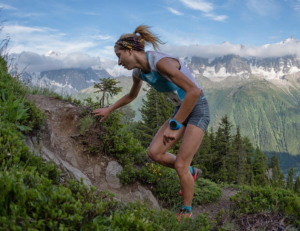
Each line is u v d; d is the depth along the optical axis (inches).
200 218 138.8
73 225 86.8
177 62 125.8
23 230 77.8
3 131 128.8
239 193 189.0
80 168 181.9
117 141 197.9
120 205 125.6
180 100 135.7
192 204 208.5
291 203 163.9
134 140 221.6
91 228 90.4
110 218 98.4
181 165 136.9
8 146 118.7
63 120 201.6
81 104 226.5
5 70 242.5
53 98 230.2
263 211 162.2
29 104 180.4
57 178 126.8
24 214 79.6
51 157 157.9
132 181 191.9
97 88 199.5
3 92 174.4
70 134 193.8
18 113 159.8
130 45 121.1
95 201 107.4
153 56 122.5
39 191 92.9
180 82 119.0
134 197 183.5
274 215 156.6
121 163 198.7
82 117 202.8
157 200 191.2
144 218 101.9
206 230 125.6
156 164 218.7
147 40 125.6
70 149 184.9
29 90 249.9
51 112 203.8
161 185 197.5
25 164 113.0
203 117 136.3
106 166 191.0
